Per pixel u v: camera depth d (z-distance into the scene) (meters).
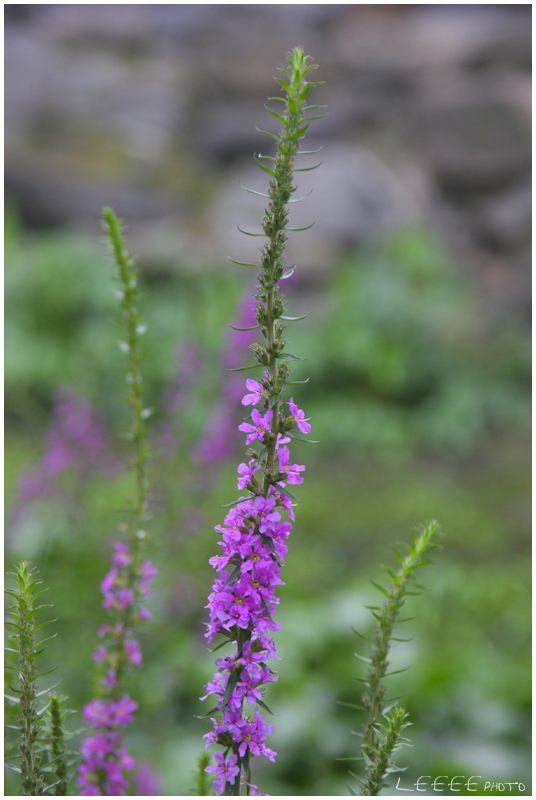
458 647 5.79
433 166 16.28
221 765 1.67
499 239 15.20
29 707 1.79
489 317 12.95
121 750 2.30
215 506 6.86
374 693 1.88
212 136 17.03
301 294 12.66
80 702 3.71
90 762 2.27
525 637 6.07
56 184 14.48
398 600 1.88
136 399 2.78
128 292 2.69
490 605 6.48
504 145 15.88
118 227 2.64
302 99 1.74
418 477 9.30
